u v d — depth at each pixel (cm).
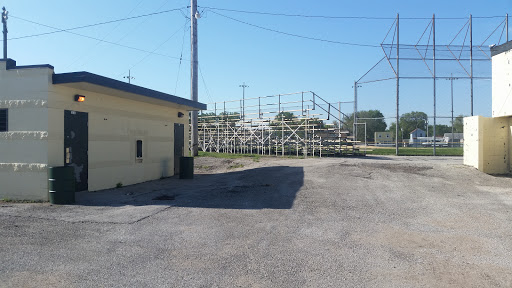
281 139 2398
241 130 2673
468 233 664
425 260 524
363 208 858
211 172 1733
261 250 560
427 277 463
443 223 733
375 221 744
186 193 1073
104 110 1174
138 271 475
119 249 560
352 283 443
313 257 531
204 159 2133
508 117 1364
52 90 958
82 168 1082
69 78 935
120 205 890
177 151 1653
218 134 2855
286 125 2309
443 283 446
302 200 940
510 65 1288
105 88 1038
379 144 3800
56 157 973
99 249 559
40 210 830
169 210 830
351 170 1375
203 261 512
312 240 613
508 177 1269
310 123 2234
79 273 467
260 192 1053
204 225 701
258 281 446
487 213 816
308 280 451
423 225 718
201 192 1084
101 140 1161
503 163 1357
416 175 1280
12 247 566
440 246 588
